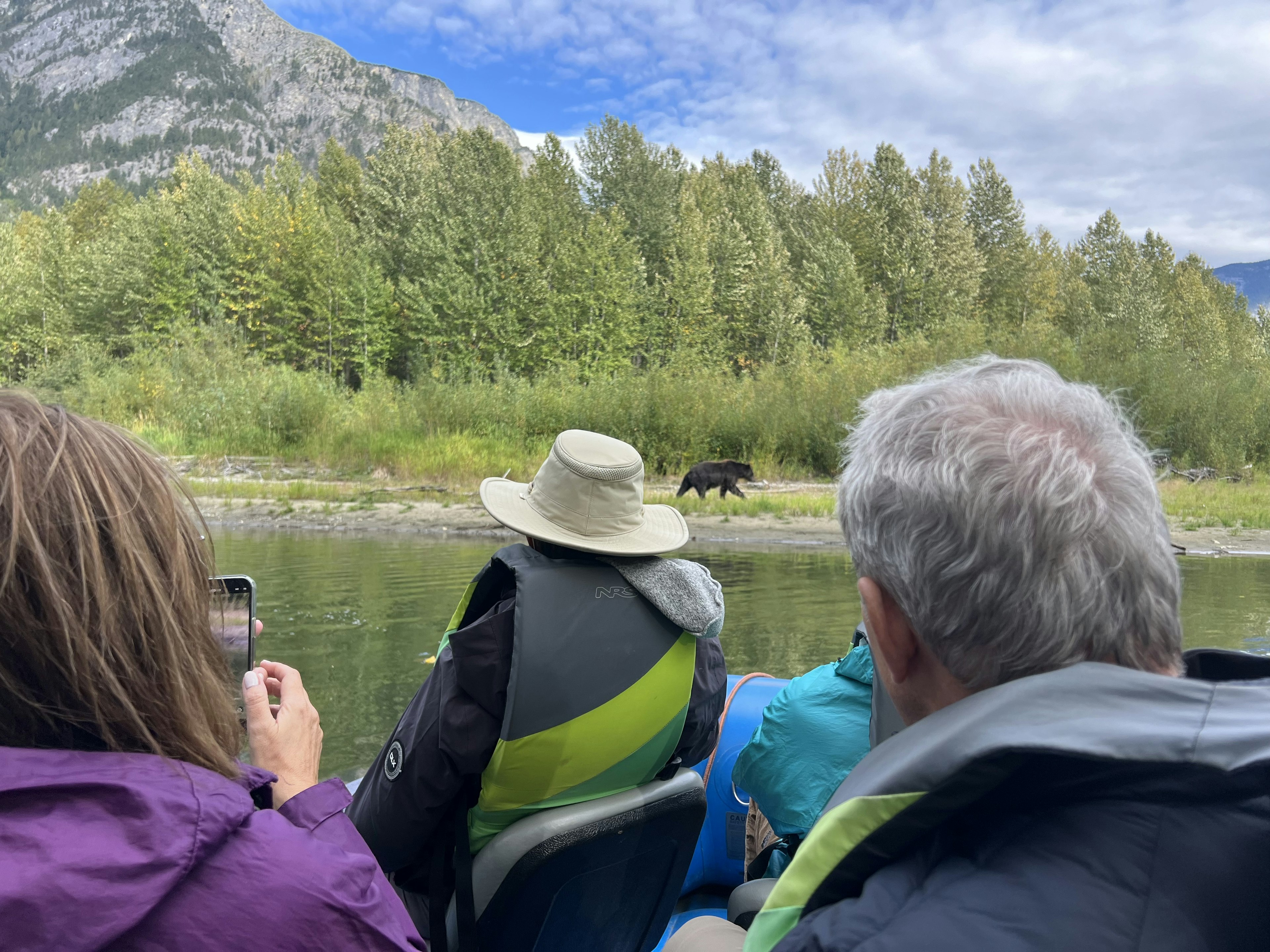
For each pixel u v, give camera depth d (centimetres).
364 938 82
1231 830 66
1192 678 89
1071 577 74
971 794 68
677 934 140
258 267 4609
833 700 185
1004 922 64
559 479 182
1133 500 77
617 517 181
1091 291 6556
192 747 86
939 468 78
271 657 602
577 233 5209
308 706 117
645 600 175
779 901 78
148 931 73
